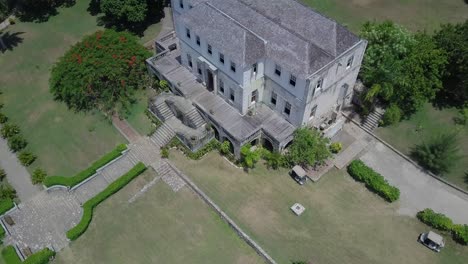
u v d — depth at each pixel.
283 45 49.44
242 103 53.97
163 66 61.78
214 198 51.19
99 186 53.00
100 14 76.12
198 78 59.78
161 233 48.78
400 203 50.41
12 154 56.50
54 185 52.34
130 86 61.94
